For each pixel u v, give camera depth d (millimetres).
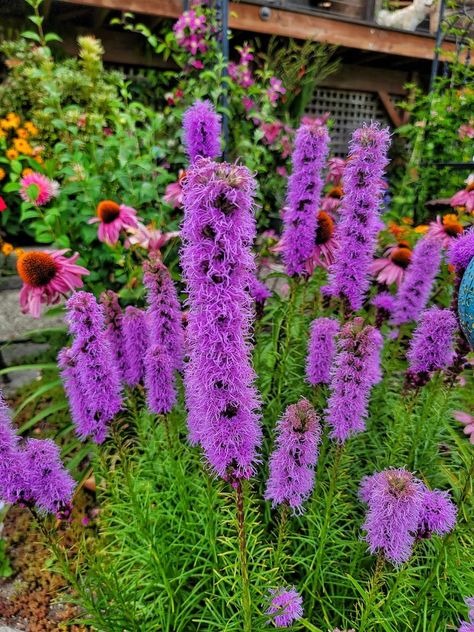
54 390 3883
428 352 2012
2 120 5098
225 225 1010
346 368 1574
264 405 2734
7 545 2674
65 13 6180
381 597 1858
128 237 3400
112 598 1820
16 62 5281
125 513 2242
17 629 2238
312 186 2289
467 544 2084
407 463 2336
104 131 4973
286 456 1483
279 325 2975
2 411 1333
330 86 8445
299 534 2158
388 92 9008
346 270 2217
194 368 1226
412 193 6203
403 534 1352
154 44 5090
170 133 5023
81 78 4918
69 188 3711
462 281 1754
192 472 2484
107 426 1812
